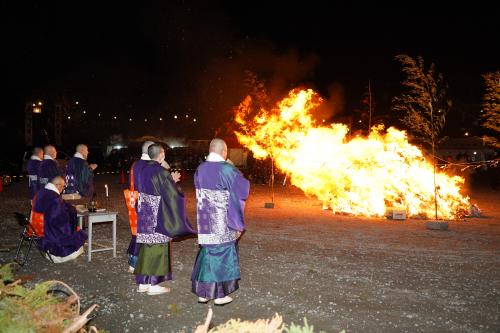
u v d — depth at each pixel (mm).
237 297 6512
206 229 5941
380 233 11461
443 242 10383
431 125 12844
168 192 6434
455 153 31922
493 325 5535
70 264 8203
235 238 6102
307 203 17641
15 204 17016
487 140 21594
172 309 5988
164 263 6539
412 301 6371
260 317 5746
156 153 6633
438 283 7223
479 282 7289
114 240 8758
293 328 3135
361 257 8930
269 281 7305
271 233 11430
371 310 6012
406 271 7918
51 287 5297
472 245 10070
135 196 7281
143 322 5594
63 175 10625
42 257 8688
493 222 13398
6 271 4289
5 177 24922
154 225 6469
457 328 5438
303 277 7531
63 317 3629
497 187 24797
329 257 8914
